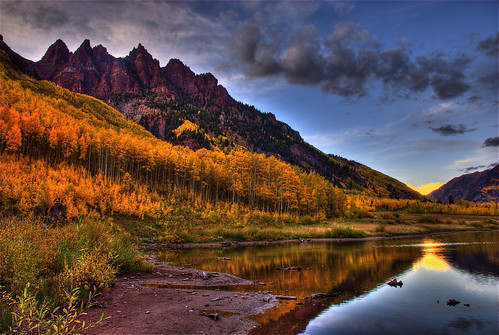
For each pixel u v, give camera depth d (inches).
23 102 3745.1
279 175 3437.5
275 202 3250.5
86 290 396.2
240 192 3331.7
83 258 408.8
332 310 389.1
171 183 3417.8
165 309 366.3
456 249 1126.4
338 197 3627.0
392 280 553.9
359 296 463.8
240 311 377.4
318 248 1230.9
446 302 428.8
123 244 671.8
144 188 2775.6
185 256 996.6
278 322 338.3
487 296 465.1
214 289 510.6
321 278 608.4
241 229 1720.0
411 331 315.6
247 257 957.8
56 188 1528.1
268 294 474.3
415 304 420.8
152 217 1939.0
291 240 1630.2
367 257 924.0
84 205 1539.1
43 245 469.4
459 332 312.8
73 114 5364.2
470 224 3115.2
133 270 631.2
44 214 1237.1
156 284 535.2
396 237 1868.8
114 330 283.9
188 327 308.0
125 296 420.2
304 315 365.7
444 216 4977.9
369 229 2123.5
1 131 2272.4
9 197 1363.2
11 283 321.1
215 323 326.6
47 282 378.0
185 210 2448.3
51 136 2623.0
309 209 3331.7
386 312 382.0
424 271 676.7
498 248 1141.7
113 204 1791.3
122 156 2915.8
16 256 347.6
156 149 3427.7
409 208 7224.4
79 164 2999.5
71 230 548.7
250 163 3521.2
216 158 4913.9
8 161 2122.3
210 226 1999.3
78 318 308.7
